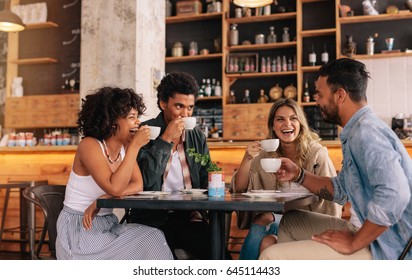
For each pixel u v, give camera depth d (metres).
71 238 1.93
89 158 1.92
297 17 6.34
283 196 1.92
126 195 1.99
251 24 6.77
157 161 2.28
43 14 7.16
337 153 3.81
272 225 2.27
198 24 6.99
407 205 1.55
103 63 4.36
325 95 1.74
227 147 3.99
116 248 1.88
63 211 2.00
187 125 2.32
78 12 7.25
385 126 1.59
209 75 6.90
